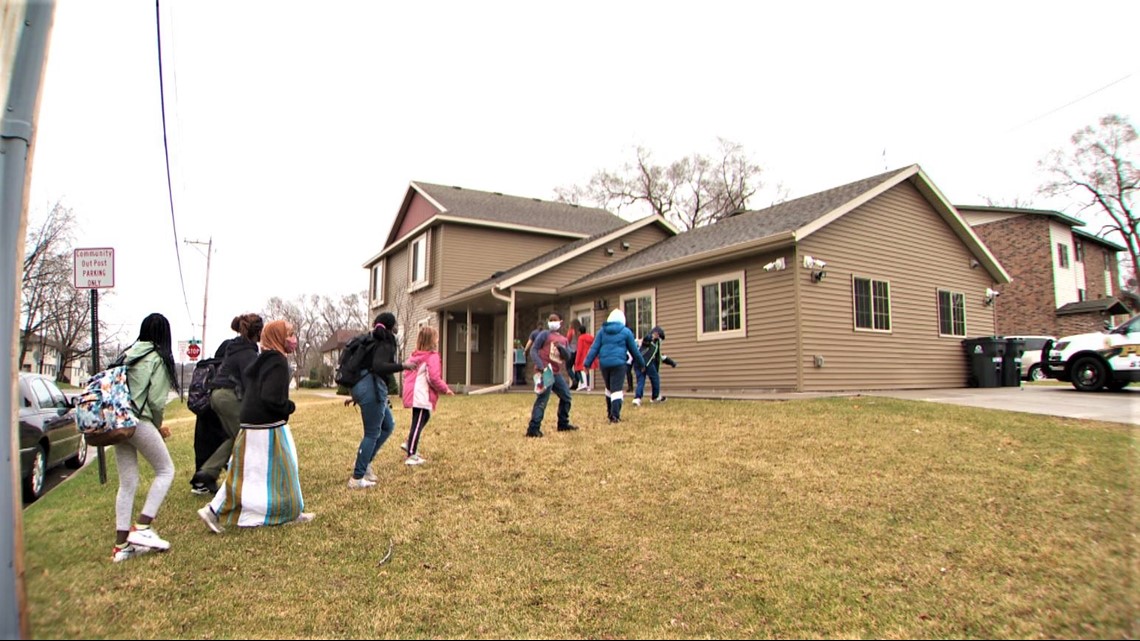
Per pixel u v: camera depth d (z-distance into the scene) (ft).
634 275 47.50
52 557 12.07
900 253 44.62
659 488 17.67
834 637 9.88
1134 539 13.12
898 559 12.66
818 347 37.73
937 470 18.67
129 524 12.92
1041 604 10.55
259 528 14.83
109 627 9.71
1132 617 9.91
